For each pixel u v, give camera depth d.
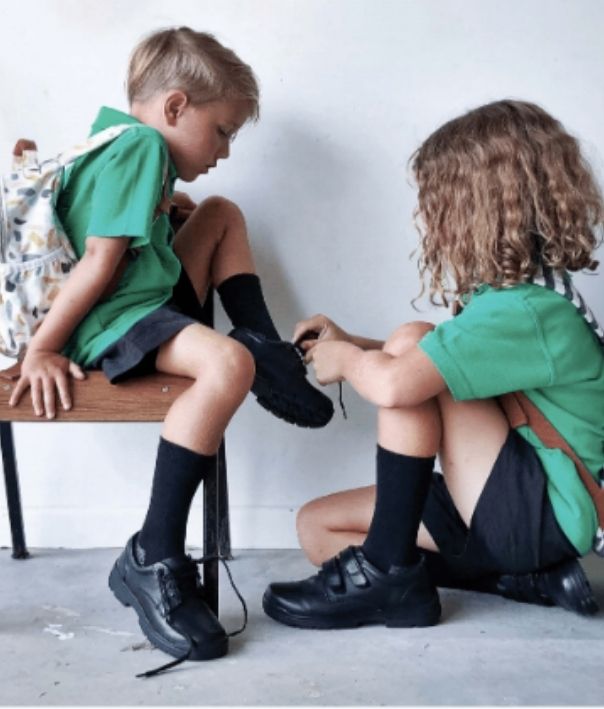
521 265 1.32
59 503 1.76
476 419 1.34
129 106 1.54
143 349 1.29
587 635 1.31
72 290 1.30
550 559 1.34
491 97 1.67
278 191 1.70
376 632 1.33
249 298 1.58
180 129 1.44
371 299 1.72
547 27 1.66
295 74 1.67
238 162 1.69
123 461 1.75
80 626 1.36
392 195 1.69
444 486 1.44
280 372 1.43
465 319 1.30
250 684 1.16
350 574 1.34
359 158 1.69
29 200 1.36
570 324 1.31
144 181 1.33
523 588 1.42
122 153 1.34
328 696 1.12
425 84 1.67
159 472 1.29
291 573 1.61
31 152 1.43
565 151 1.38
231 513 1.76
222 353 1.26
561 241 1.34
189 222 1.61
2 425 1.64
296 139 1.68
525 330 1.29
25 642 1.30
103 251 1.30
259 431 1.75
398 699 1.11
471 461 1.34
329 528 1.54
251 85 1.49
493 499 1.33
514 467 1.32
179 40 1.46
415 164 1.45
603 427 1.37
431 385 1.27
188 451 1.27
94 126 1.46
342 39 1.66
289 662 1.22
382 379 1.28
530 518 1.31
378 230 1.70
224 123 1.46
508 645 1.28
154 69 1.45
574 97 1.67
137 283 1.38
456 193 1.36
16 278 1.35
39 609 1.42
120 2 1.65
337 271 1.71
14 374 1.33
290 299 1.72
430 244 1.41
